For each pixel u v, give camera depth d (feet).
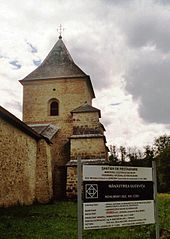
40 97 86.58
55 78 86.63
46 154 61.87
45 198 59.31
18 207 44.93
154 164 18.11
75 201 63.05
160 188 140.36
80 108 75.56
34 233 25.38
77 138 70.74
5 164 43.09
